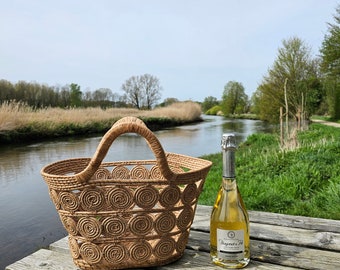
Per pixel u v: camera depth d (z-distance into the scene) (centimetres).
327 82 2172
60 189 86
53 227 382
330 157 515
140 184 87
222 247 88
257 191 357
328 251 102
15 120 1337
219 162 734
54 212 436
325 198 334
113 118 1986
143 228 88
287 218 134
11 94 3262
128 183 86
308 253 100
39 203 477
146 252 90
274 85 1991
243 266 89
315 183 398
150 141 83
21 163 811
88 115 1900
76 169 120
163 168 85
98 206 86
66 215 88
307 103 2064
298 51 1944
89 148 1100
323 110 3105
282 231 119
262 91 2055
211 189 427
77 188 85
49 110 1739
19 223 396
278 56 1981
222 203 89
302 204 324
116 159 908
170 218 91
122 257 89
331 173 435
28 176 662
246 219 90
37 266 95
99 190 86
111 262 89
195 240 112
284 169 482
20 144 1231
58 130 1530
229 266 89
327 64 1898
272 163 517
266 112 2070
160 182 87
